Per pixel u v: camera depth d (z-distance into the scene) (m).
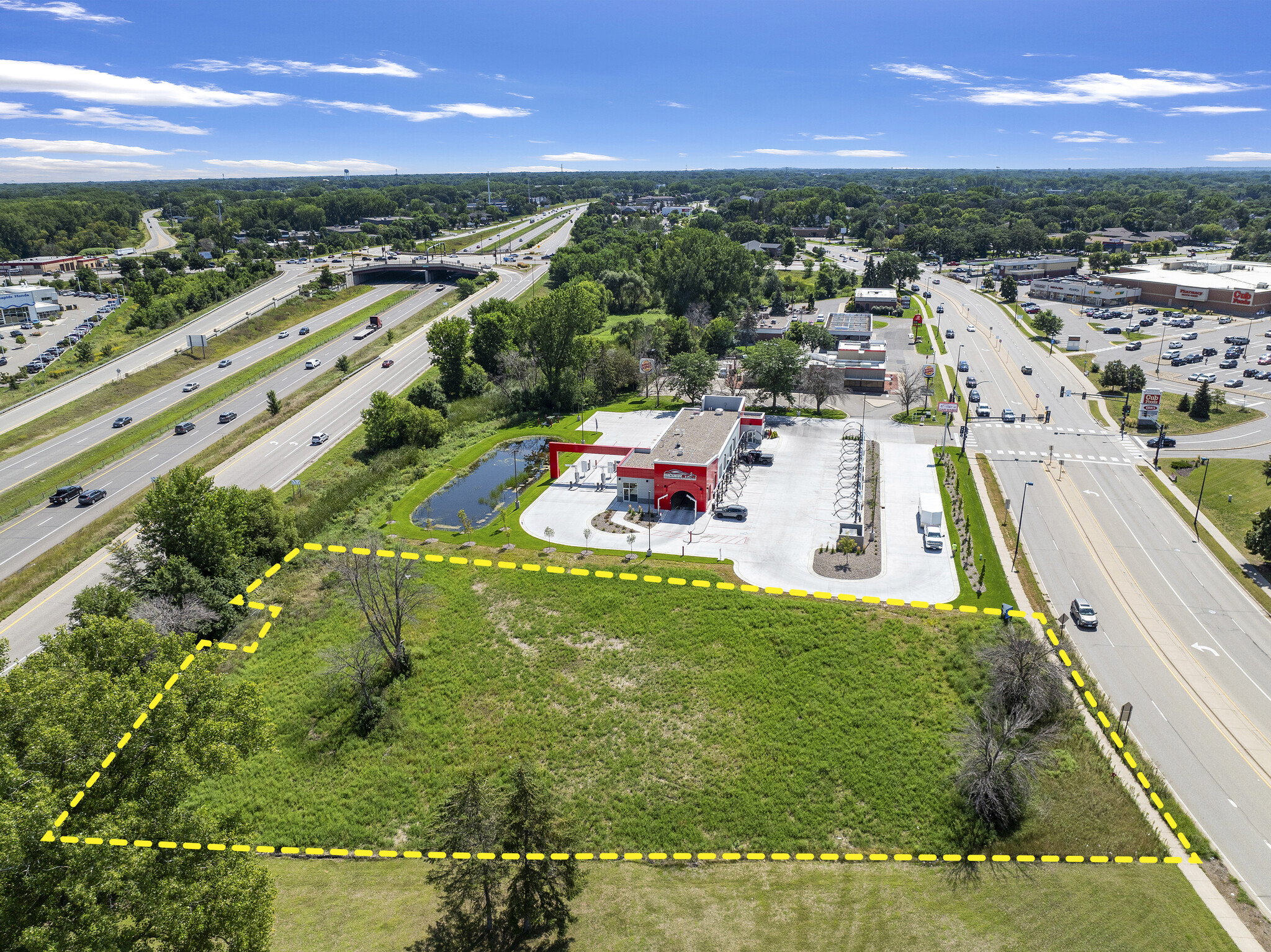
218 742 36.38
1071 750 49.91
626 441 109.06
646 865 44.50
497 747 53.88
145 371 152.25
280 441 114.50
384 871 44.88
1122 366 131.88
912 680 56.88
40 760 31.12
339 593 69.62
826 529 79.38
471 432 118.12
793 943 37.16
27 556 81.44
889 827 46.69
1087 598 67.81
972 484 91.62
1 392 141.50
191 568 66.44
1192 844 43.16
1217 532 80.12
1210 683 56.72
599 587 68.31
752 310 189.50
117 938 28.66
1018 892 40.66
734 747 52.56
